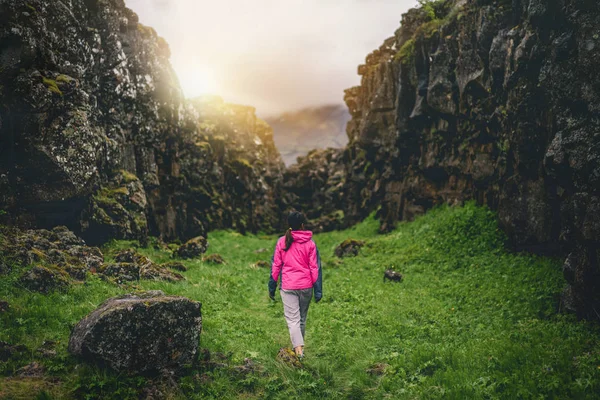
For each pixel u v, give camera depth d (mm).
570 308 8188
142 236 14586
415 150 22844
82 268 8703
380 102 25281
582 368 5504
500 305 9336
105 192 13922
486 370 5773
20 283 7125
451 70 18453
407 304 10086
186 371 5586
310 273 6590
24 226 10133
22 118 9766
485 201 17078
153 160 18000
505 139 14625
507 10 14367
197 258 15148
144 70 18062
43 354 5223
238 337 7324
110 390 4781
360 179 30391
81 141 11117
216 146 30875
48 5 11438
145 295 6035
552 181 12141
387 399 5379
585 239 7852
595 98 8461
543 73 10195
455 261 14078
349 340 7547
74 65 12258
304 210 41844
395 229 23312
